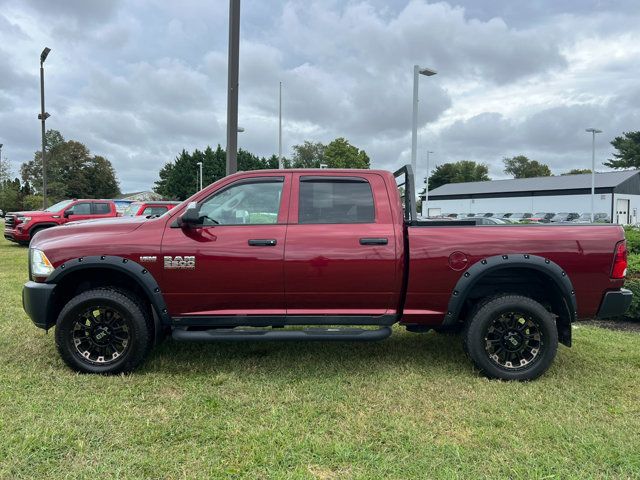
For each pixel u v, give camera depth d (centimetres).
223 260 423
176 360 476
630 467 292
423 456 305
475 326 429
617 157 8550
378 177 447
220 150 7888
